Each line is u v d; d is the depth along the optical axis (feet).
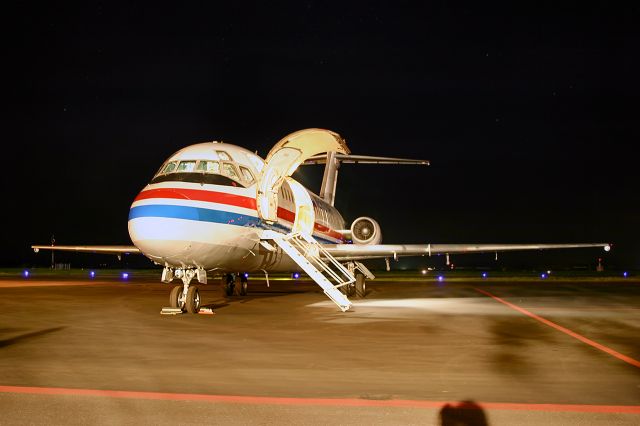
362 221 89.71
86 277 155.74
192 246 50.88
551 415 20.84
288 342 37.27
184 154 56.13
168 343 36.55
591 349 35.06
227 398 22.95
